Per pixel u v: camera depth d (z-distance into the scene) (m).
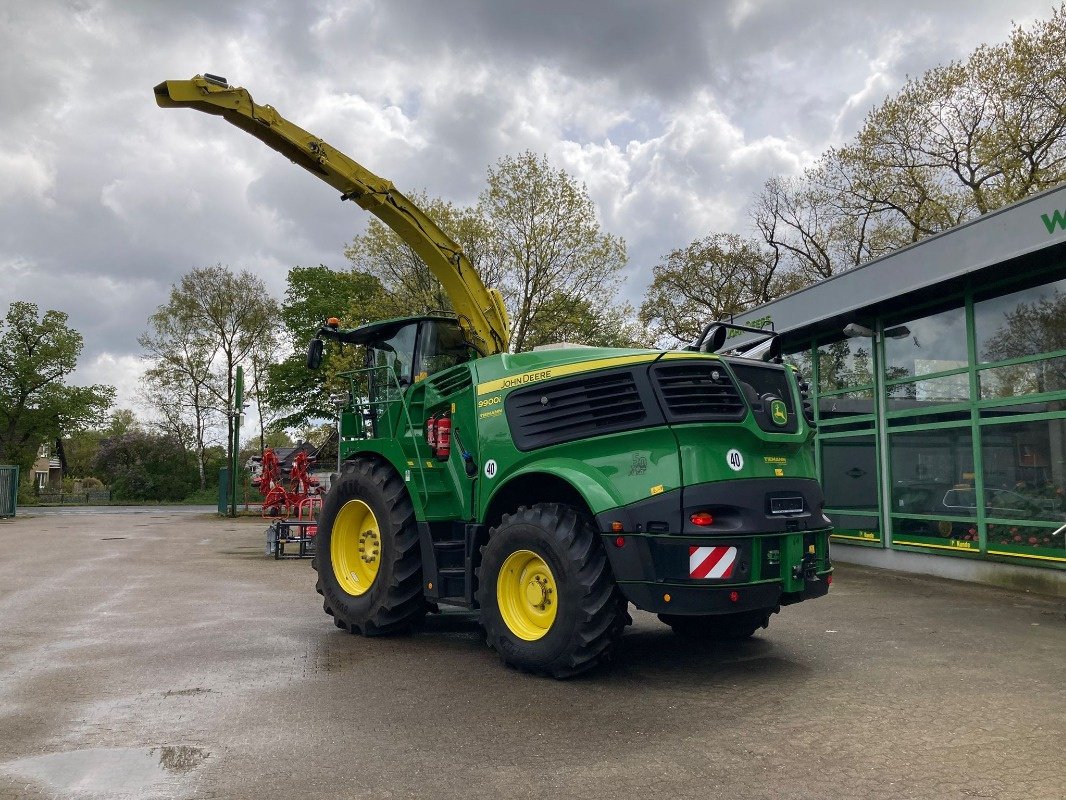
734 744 4.19
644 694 5.18
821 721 4.58
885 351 12.38
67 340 58.50
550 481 6.14
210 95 8.71
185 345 44.72
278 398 43.97
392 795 3.53
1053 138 22.41
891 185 26.00
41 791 3.55
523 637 5.75
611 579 5.48
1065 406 9.49
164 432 54.25
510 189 25.53
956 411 10.99
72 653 6.32
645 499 5.40
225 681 5.48
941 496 11.22
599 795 3.53
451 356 8.33
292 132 9.09
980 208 24.14
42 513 36.00
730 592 5.25
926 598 9.19
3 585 10.40
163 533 21.56
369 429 8.29
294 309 44.94
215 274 43.62
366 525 7.52
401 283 26.42
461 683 5.47
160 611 8.38
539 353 6.47
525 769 3.84
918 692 5.20
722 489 5.36
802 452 6.05
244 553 15.58
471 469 6.57
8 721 4.57
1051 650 6.47
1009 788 3.59
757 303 32.69
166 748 4.13
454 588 6.71
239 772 3.79
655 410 5.52
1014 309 10.26
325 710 4.82
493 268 25.81
